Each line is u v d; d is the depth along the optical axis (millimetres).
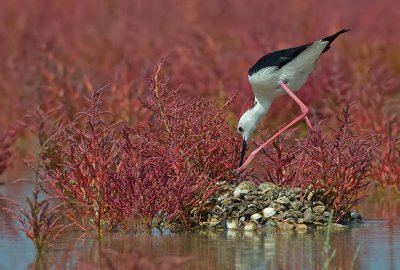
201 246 9766
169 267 8586
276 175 11609
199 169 11297
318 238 10117
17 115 18000
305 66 12477
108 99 16516
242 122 12297
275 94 12500
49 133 13664
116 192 10703
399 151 13656
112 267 8438
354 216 11273
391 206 12266
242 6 25484
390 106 16641
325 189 11023
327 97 17359
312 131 11125
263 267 8812
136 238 10234
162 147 10758
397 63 21250
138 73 18688
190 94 18109
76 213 11594
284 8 24859
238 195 11016
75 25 25141
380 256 9180
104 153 10617
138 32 23688
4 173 15117
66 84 16906
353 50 21625
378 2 25469
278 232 10523
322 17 24484
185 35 22125
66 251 9641
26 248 9836
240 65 19906
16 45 22547
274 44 20406
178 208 10578
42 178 10891
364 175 11391
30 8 25969
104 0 26328
